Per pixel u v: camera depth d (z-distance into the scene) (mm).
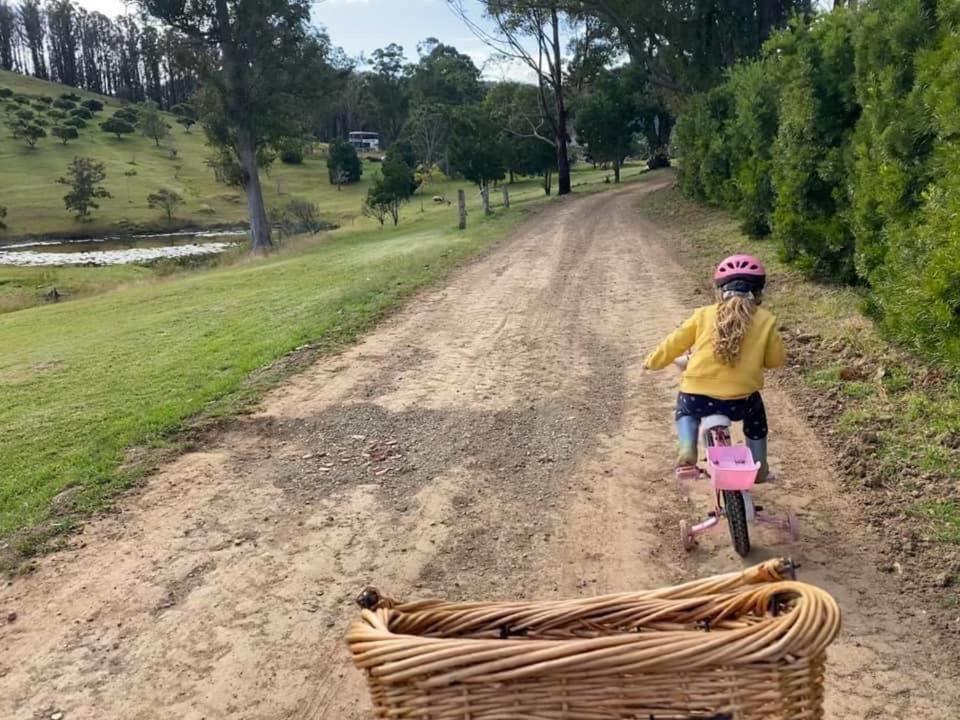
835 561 4727
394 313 12648
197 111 38906
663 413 7449
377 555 5117
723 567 4766
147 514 5828
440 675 2303
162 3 35188
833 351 8625
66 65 157375
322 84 38656
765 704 2320
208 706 3809
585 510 5594
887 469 5754
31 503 6031
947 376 7203
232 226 76125
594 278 14953
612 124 55562
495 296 13672
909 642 3967
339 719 3689
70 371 10828
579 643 2311
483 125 54688
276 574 4941
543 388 8406
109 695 3912
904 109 8086
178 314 14953
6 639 4395
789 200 12367
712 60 28094
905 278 7410
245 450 7051
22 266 49469
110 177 91062
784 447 6387
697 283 13664
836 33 11586
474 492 5973
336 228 49656
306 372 9469
